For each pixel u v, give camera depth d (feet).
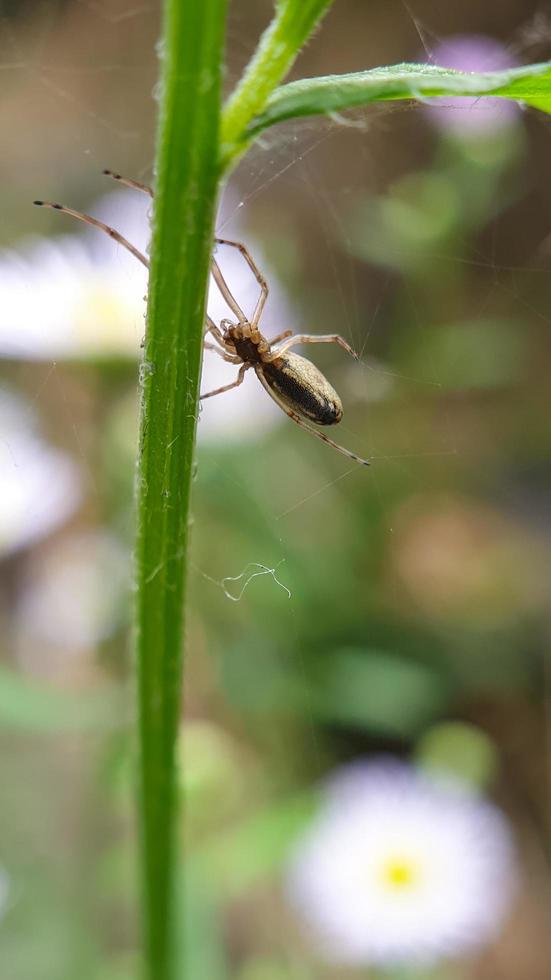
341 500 0.54
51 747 0.46
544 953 0.45
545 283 0.64
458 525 0.58
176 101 0.20
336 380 0.60
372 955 0.38
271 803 0.44
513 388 0.62
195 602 0.47
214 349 0.32
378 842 0.39
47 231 0.67
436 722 0.50
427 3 0.79
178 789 0.26
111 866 0.38
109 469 0.43
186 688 0.49
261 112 0.20
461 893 0.39
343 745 0.47
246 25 0.74
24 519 0.42
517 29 0.75
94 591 0.45
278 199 0.70
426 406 0.60
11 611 0.49
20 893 0.41
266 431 0.47
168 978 0.27
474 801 0.40
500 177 0.50
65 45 0.84
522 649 0.53
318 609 0.48
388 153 0.68
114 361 0.41
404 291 0.53
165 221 0.21
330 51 0.81
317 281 0.66
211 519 0.47
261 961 0.43
